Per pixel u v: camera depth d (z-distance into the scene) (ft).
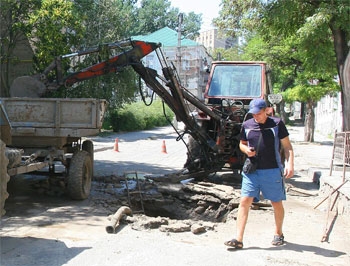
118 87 86.84
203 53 181.16
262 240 20.76
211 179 37.86
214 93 37.63
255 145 18.86
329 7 40.37
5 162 16.99
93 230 21.20
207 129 36.96
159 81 35.32
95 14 84.33
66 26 67.92
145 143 78.59
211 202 30.09
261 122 18.97
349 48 41.96
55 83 32.30
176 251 17.78
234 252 18.40
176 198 31.12
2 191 16.83
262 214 26.18
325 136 113.70
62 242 18.72
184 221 23.77
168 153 61.87
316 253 18.94
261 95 36.91
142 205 29.91
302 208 28.68
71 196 27.73
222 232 22.41
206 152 35.22
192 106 36.45
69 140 30.99
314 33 41.98
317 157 59.72
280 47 70.74
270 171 18.86
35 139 28.89
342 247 20.02
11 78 75.61
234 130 34.86
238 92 37.35
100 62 32.27
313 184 39.04
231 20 53.21
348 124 41.55
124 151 62.54
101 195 30.09
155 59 156.97
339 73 42.98
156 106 144.97
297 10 44.65
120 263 16.21
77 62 73.46
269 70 39.99
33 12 67.41
